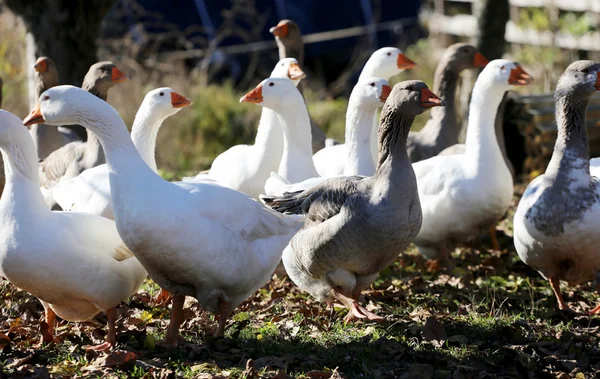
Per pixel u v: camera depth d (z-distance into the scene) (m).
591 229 8.80
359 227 8.11
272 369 7.34
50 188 11.81
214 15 25.19
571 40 22.28
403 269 11.22
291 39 15.21
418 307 9.34
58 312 7.95
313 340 8.16
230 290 7.82
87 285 7.51
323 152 12.16
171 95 10.26
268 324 8.65
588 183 8.90
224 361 7.52
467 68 13.87
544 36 22.53
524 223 9.22
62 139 13.68
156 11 24.56
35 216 7.37
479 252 12.21
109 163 7.57
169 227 7.29
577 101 8.88
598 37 21.98
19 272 7.32
